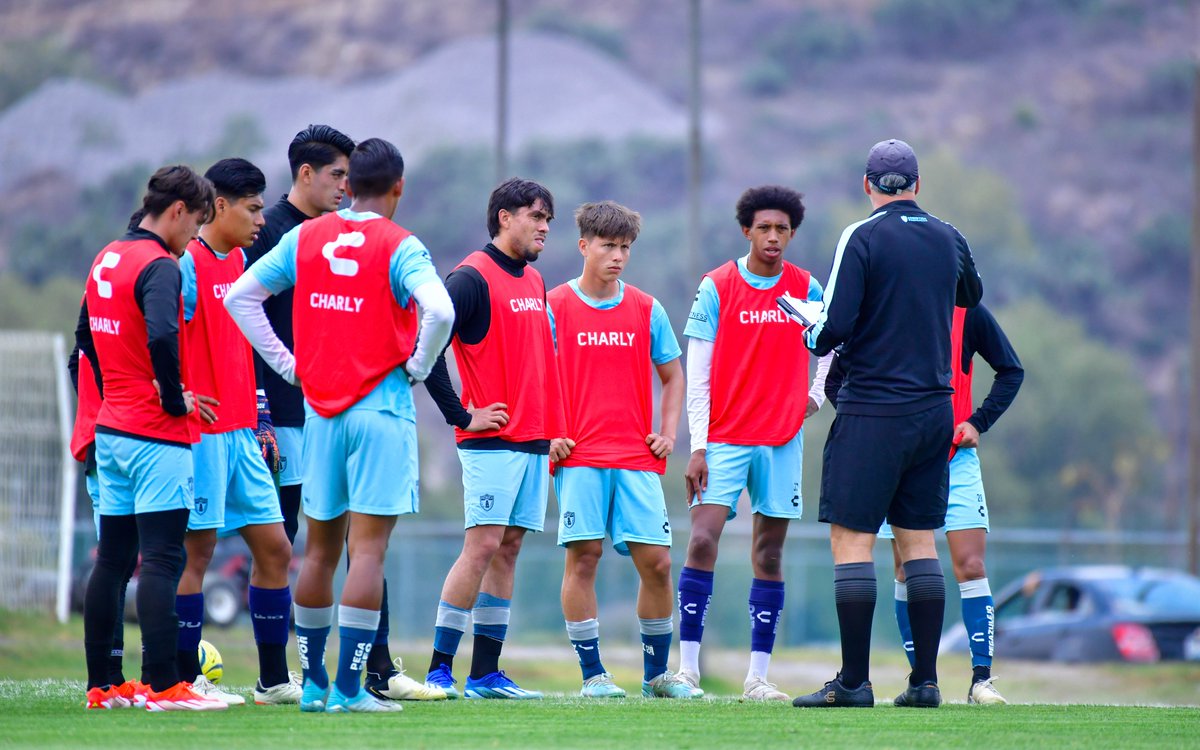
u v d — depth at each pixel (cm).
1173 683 5906
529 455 2448
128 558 2098
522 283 2466
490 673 2505
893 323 2123
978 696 2484
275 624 2248
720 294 2702
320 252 1945
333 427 1942
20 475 5791
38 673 4116
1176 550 10400
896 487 2153
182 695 2006
